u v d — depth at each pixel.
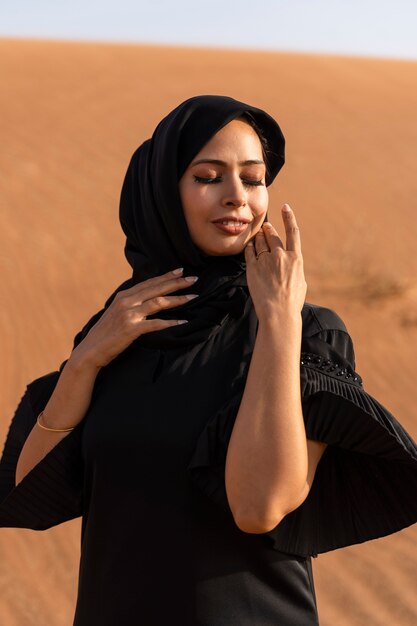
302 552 2.73
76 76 31.98
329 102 30.25
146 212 2.92
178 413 2.72
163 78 32.41
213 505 2.68
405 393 11.83
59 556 8.08
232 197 2.79
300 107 29.52
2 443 10.37
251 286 2.75
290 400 2.58
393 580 7.65
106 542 2.78
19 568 7.84
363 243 17.81
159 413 2.73
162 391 2.76
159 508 2.70
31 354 12.98
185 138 2.82
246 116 2.87
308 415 2.67
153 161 2.89
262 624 2.67
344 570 7.84
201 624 2.65
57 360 12.92
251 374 2.63
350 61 36.72
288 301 2.71
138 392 2.79
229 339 2.81
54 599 7.38
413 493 2.76
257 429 2.56
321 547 2.76
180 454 2.70
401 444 2.65
